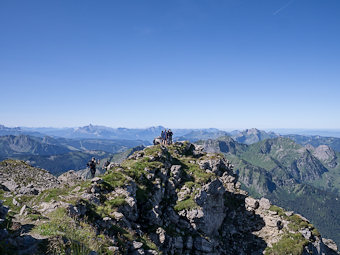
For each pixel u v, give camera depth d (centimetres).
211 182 4853
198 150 7381
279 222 5250
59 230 1598
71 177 4934
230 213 5506
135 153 5119
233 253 4525
